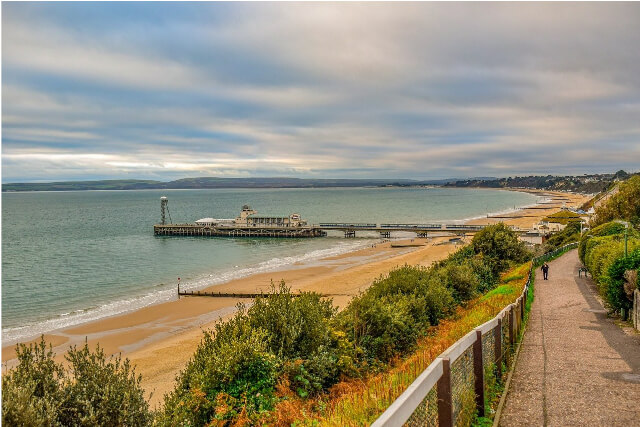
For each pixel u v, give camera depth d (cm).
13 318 4053
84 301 4709
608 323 1711
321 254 8275
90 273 6353
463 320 1761
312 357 1252
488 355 865
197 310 4278
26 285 5531
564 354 1188
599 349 1252
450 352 570
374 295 2062
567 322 1747
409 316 1822
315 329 1342
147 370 2741
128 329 3688
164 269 6694
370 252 8450
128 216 17988
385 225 11438
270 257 7931
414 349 1631
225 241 10438
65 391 845
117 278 5981
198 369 1230
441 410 544
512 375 970
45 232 12181
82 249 8944
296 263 7212
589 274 3669
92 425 822
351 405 688
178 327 3725
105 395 853
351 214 18938
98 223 14875
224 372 1087
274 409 1013
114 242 10150
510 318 1229
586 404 791
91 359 904
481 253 4059
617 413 748
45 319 4019
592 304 2256
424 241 9844
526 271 3491
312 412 959
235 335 1243
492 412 742
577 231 7656
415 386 448
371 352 1552
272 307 1377
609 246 2945
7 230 12662
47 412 764
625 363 1087
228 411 1042
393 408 390
